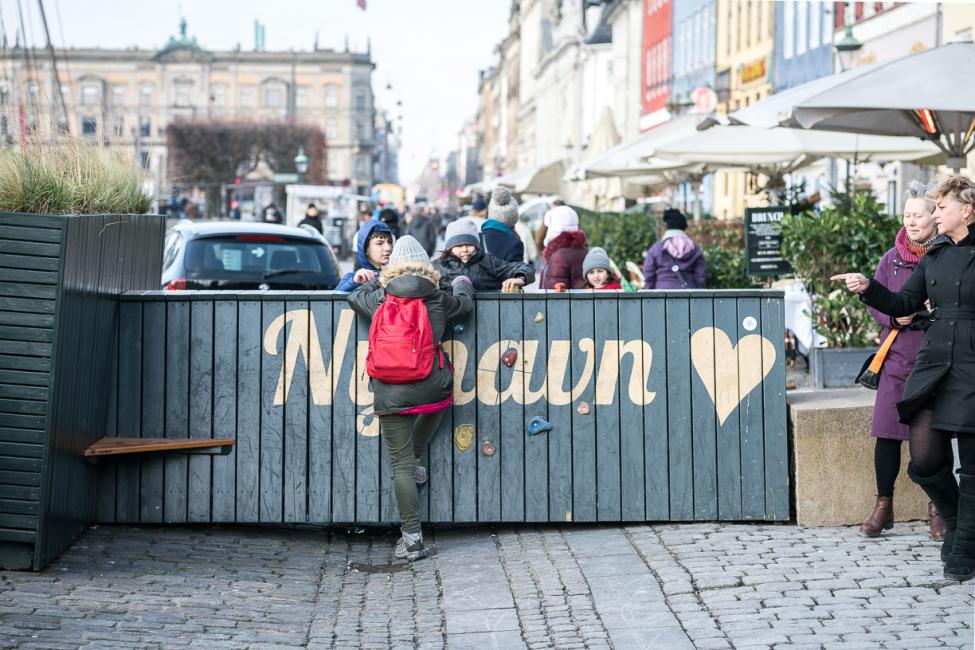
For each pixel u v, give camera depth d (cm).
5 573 663
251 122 10200
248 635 600
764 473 784
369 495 780
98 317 736
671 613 614
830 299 1125
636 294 784
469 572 712
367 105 14712
